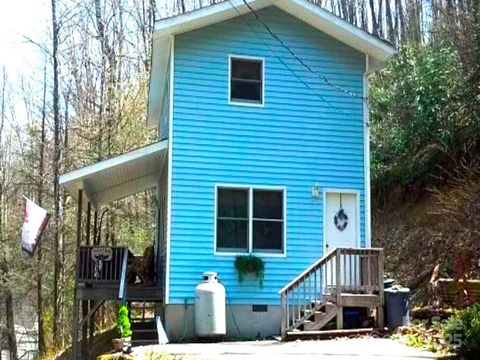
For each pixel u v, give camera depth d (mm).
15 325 33469
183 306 12578
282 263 13273
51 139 25078
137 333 13219
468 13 17219
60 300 23344
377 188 20078
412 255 17031
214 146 13297
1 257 24953
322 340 11383
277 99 13859
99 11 26219
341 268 12922
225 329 12422
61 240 23219
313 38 14328
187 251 12797
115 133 23266
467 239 14469
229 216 13219
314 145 13875
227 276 12938
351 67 14453
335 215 13773
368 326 12297
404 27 30031
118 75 25578
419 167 18391
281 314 12289
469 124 16578
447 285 13352
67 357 18750
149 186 17641
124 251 13438
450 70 17312
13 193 26891
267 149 13594
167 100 14758
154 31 13133
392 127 19734
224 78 13602
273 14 14156
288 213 13484
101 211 22656
